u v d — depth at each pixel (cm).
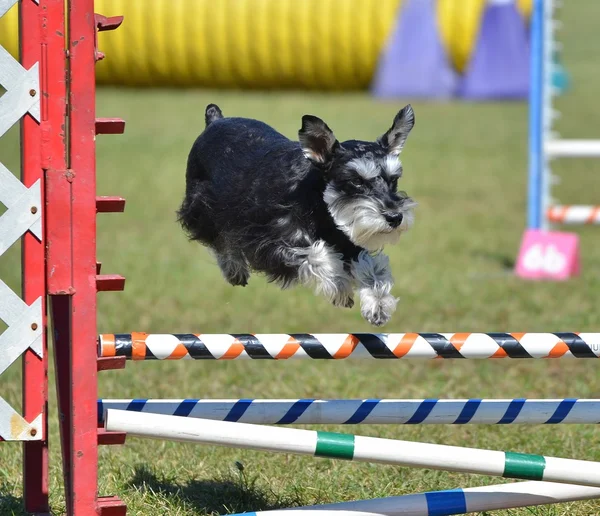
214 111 1073
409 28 4938
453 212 2555
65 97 736
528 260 1847
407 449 673
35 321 721
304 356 724
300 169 862
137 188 2825
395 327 1466
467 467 676
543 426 1044
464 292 1689
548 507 820
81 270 678
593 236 2341
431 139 3884
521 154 3584
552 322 1476
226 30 4966
